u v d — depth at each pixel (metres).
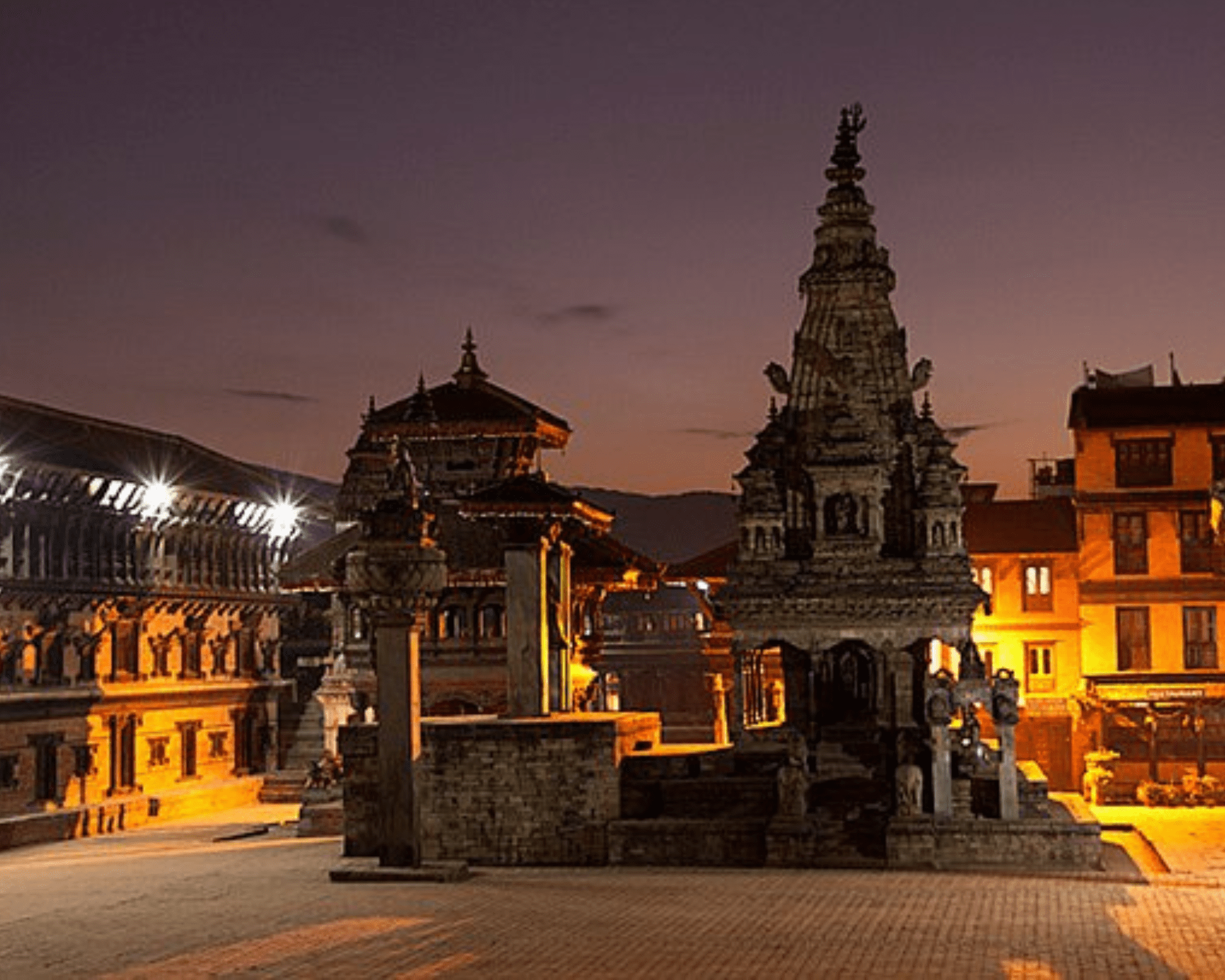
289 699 94.38
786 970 27.77
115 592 77.19
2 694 69.62
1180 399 74.50
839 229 55.22
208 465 88.12
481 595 67.75
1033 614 75.06
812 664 54.06
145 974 27.67
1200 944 30.45
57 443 74.88
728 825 48.47
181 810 80.88
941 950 29.78
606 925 32.66
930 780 50.28
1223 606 73.00
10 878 47.81
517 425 70.00
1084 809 52.72
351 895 38.12
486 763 50.38
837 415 53.66
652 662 107.50
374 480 69.50
